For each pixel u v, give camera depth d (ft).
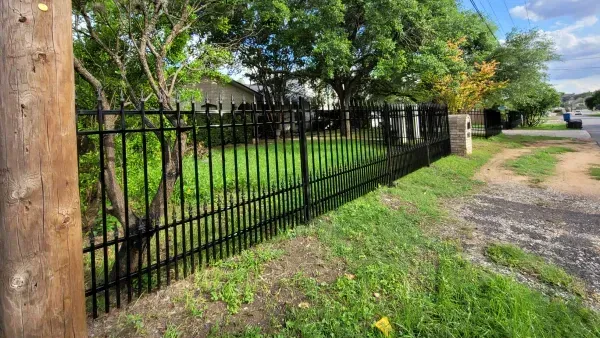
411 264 11.43
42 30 4.71
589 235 15.03
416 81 53.57
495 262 12.14
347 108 17.47
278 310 8.72
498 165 32.17
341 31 42.93
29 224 4.66
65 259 5.01
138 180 14.94
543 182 25.61
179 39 15.80
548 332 8.38
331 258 11.31
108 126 9.79
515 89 56.80
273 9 36.19
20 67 4.54
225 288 9.23
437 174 25.45
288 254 11.38
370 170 19.03
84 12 10.96
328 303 9.00
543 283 10.93
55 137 4.85
